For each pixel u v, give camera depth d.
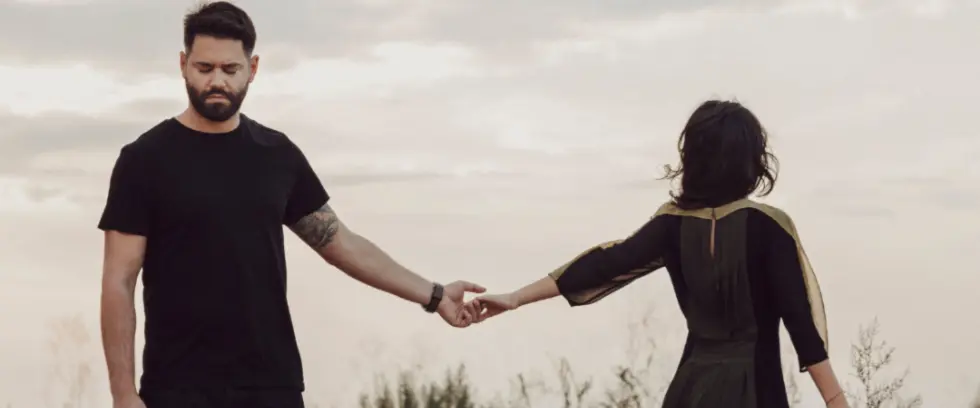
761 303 5.21
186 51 5.44
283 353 5.54
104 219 5.39
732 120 5.27
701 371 5.24
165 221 5.38
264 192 5.51
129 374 5.37
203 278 5.39
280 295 5.55
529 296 5.88
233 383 5.41
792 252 5.19
